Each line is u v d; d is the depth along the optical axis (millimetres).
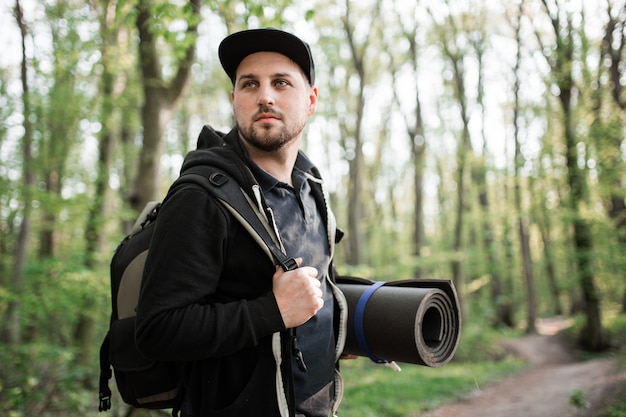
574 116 12562
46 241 12133
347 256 22328
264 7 4859
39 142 10977
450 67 20969
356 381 9609
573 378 8789
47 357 6594
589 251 12711
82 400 5359
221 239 1278
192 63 5965
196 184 1304
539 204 14430
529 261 20328
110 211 9875
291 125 1467
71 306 7582
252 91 1470
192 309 1203
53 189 11914
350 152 24734
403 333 1424
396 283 1626
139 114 11172
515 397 7625
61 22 10031
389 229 30422
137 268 1462
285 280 1287
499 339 15945
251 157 1527
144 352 1224
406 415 6828
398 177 30938
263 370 1324
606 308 17078
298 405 1390
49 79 10266
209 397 1312
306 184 1638
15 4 8688
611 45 12758
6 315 8172
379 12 19734
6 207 9188
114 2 7949
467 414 6812
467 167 19531
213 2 5160
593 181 12523
